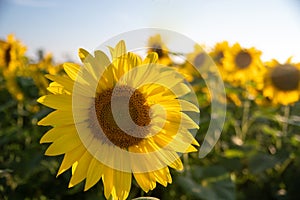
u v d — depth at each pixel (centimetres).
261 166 90
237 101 109
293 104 100
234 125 108
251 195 89
